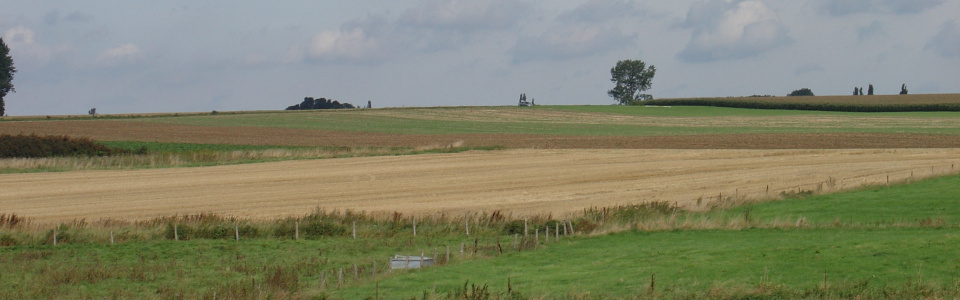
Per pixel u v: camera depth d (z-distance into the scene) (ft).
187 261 88.38
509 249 86.58
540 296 59.26
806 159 180.75
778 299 54.13
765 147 213.87
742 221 99.45
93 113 438.40
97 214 126.11
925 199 112.98
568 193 140.97
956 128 291.58
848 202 114.52
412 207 128.67
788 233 89.45
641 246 83.87
